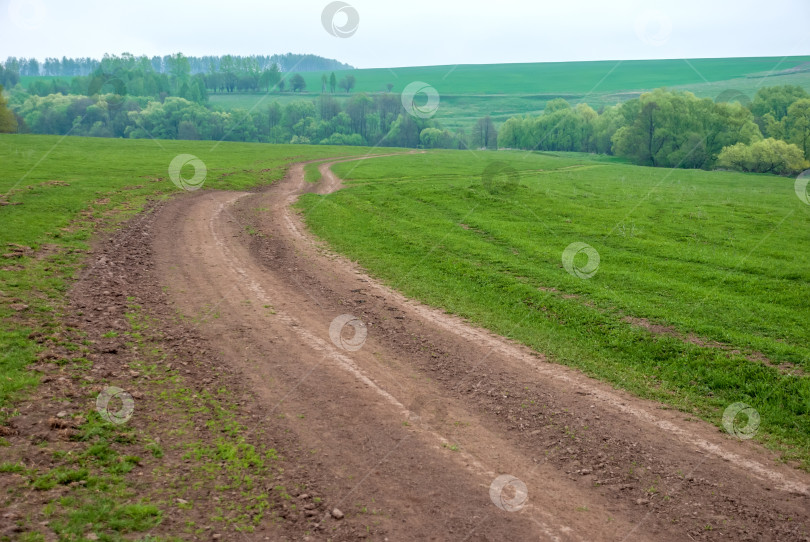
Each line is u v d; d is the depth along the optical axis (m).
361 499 9.20
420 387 13.66
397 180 52.94
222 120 150.00
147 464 9.49
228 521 8.34
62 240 23.27
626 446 11.30
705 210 39.16
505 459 10.74
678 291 20.75
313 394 12.88
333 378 13.78
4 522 7.42
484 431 11.77
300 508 8.85
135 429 10.48
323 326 17.25
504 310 19.39
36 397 10.81
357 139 145.62
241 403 12.18
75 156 56.19
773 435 11.83
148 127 139.38
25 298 15.95
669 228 32.88
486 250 26.94
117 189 37.19
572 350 16.17
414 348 16.03
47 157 53.31
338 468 10.05
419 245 27.80
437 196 41.19
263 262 24.17
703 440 11.62
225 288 20.17
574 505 9.41
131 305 17.23
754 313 18.50
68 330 14.37
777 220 35.75
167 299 18.36
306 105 164.00
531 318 18.64
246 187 46.47
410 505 9.12
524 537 8.52
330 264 24.59
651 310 18.53
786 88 100.50
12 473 8.50
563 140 132.25
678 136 93.50
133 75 175.12
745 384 13.75
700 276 22.89
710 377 14.22
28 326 14.06
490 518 8.91
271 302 19.09
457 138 150.50
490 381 14.12
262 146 92.94
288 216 34.59
